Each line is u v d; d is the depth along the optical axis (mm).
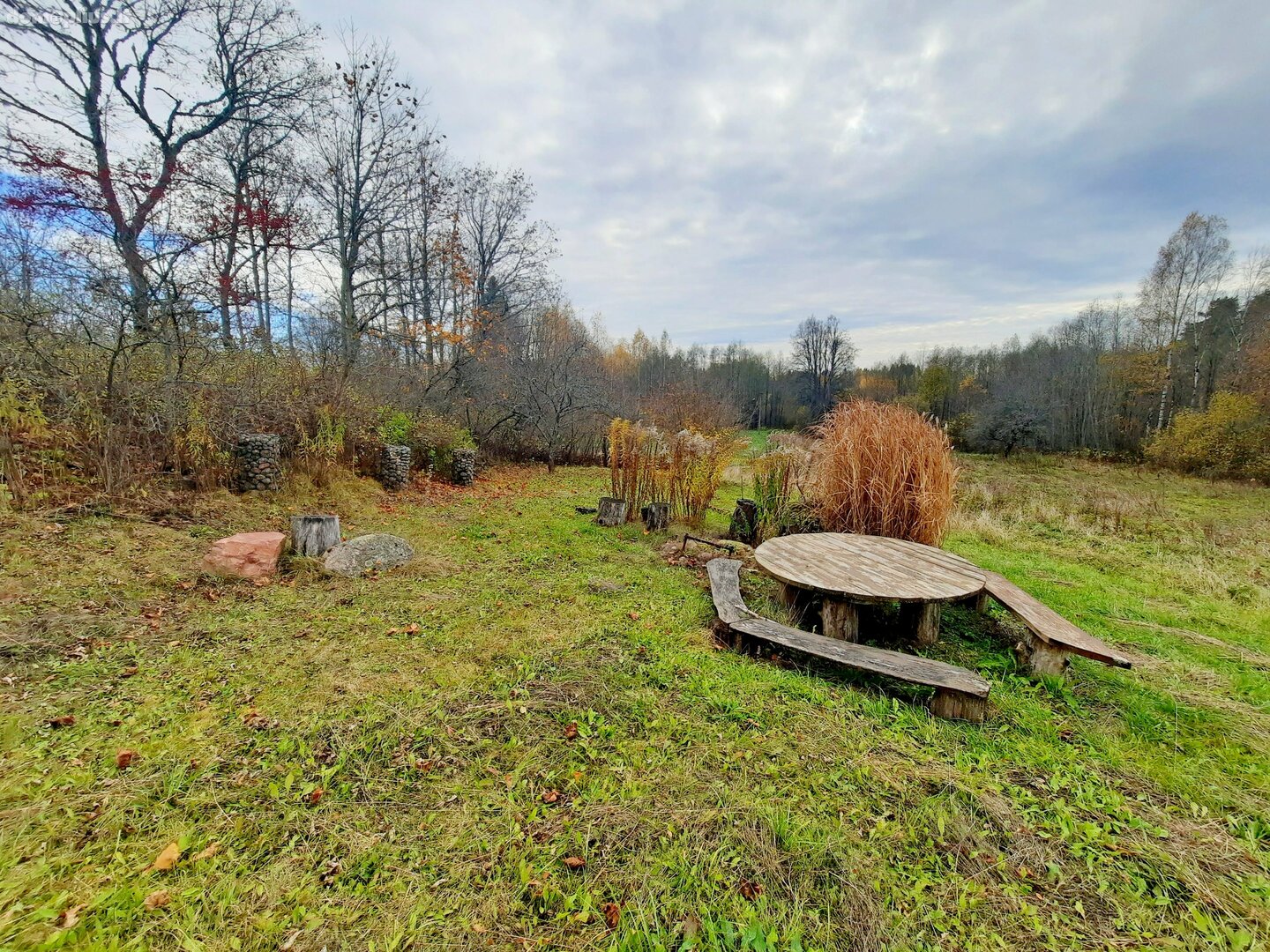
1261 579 5441
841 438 5086
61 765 1866
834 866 1560
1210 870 1590
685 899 1442
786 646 2789
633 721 2291
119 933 1289
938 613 3342
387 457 8273
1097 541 7293
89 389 5121
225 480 6105
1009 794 1904
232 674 2602
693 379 25156
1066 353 23969
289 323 9023
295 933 1318
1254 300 18062
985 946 1340
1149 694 2697
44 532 3988
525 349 15375
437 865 1544
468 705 2395
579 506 8094
